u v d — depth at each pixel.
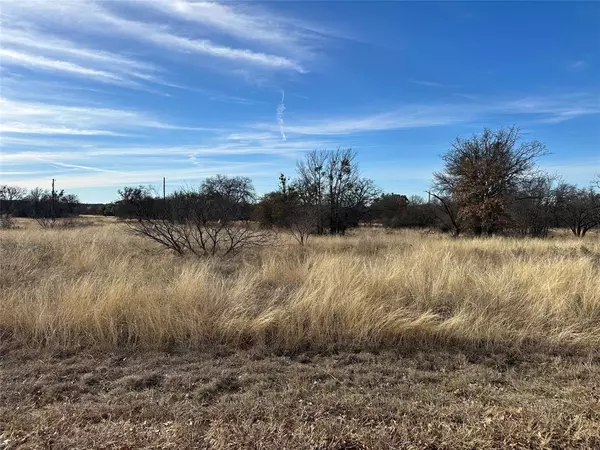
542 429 2.92
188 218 12.12
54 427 2.97
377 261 9.02
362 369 4.15
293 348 4.71
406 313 5.49
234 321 5.01
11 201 51.94
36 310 5.16
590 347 4.75
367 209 37.66
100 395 3.57
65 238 14.55
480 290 6.33
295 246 15.56
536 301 5.89
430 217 41.78
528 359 4.46
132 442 2.77
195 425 2.99
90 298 5.46
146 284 6.68
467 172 28.92
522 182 29.25
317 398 3.44
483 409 3.23
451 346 4.82
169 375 3.98
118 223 24.34
